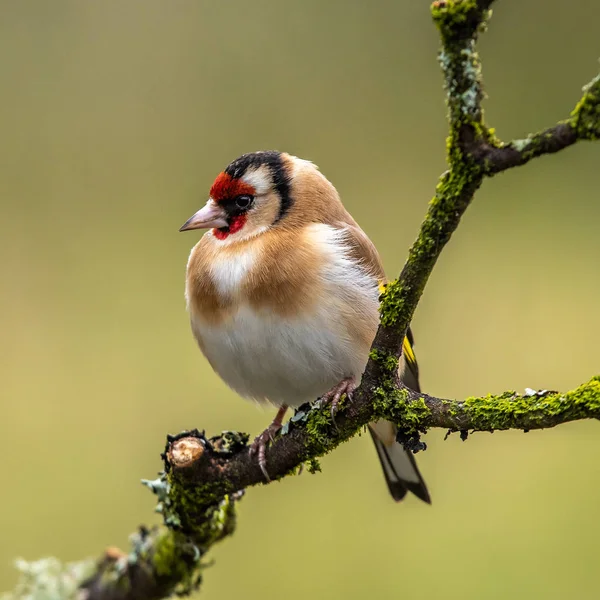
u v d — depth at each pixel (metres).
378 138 12.05
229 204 7.16
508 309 11.18
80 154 12.05
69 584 6.59
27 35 12.35
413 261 5.04
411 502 9.47
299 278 6.69
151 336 10.76
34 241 11.46
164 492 6.13
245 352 6.86
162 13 12.42
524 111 12.37
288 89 12.21
